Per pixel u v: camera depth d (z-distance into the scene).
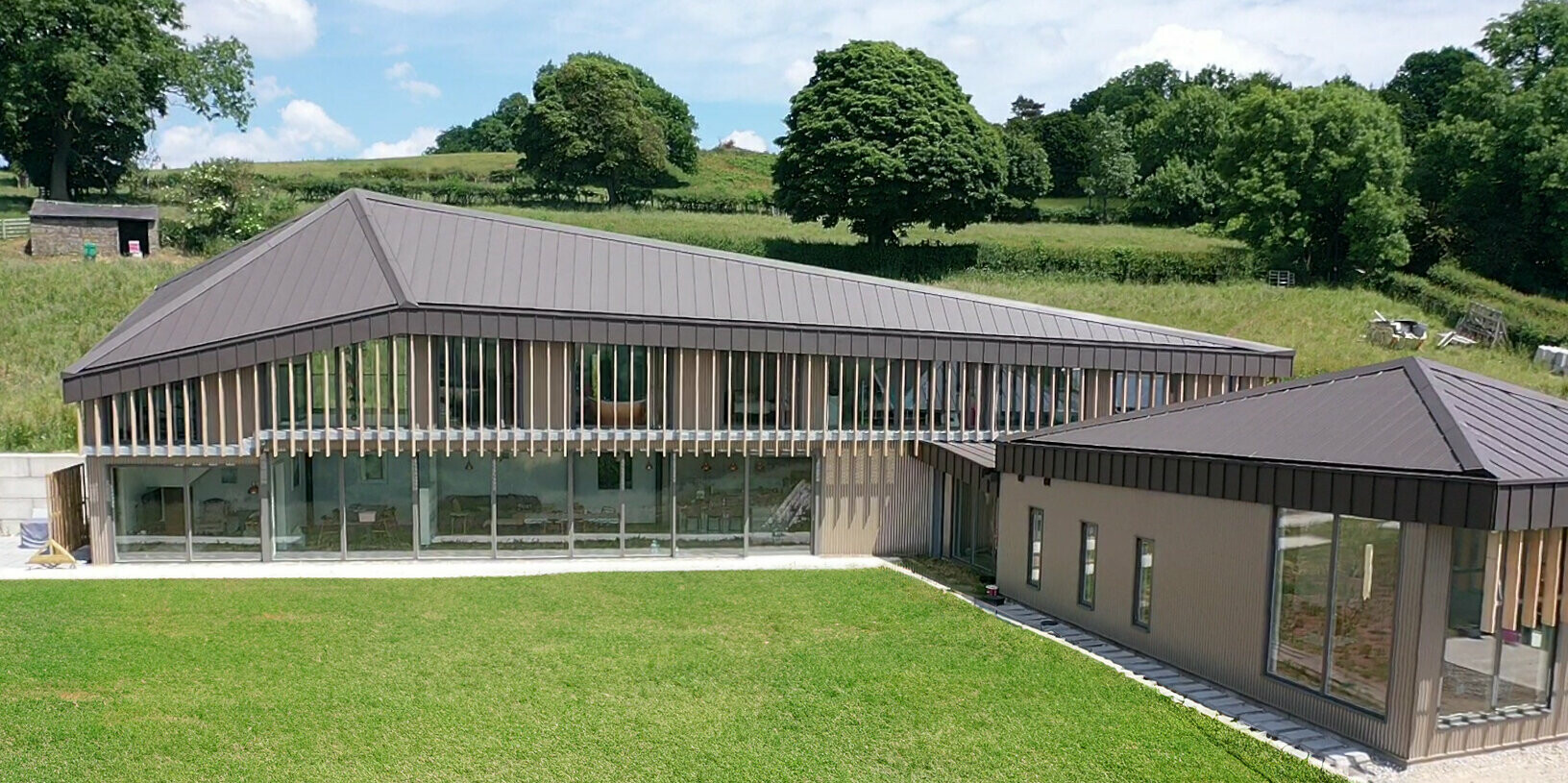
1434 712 12.15
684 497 24.02
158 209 46.75
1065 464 18.27
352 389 22.20
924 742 12.68
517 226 25.38
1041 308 26.00
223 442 21.94
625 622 18.06
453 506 23.16
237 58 64.69
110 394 21.44
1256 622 14.34
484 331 22.17
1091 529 17.98
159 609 18.39
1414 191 58.75
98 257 43.91
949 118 50.44
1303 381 16.58
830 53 52.44
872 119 49.81
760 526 24.38
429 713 13.42
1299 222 54.91
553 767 11.86
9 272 39.84
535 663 15.59
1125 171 83.69
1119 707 13.91
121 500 22.23
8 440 27.61
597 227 55.72
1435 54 91.25
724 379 23.66
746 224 61.28
